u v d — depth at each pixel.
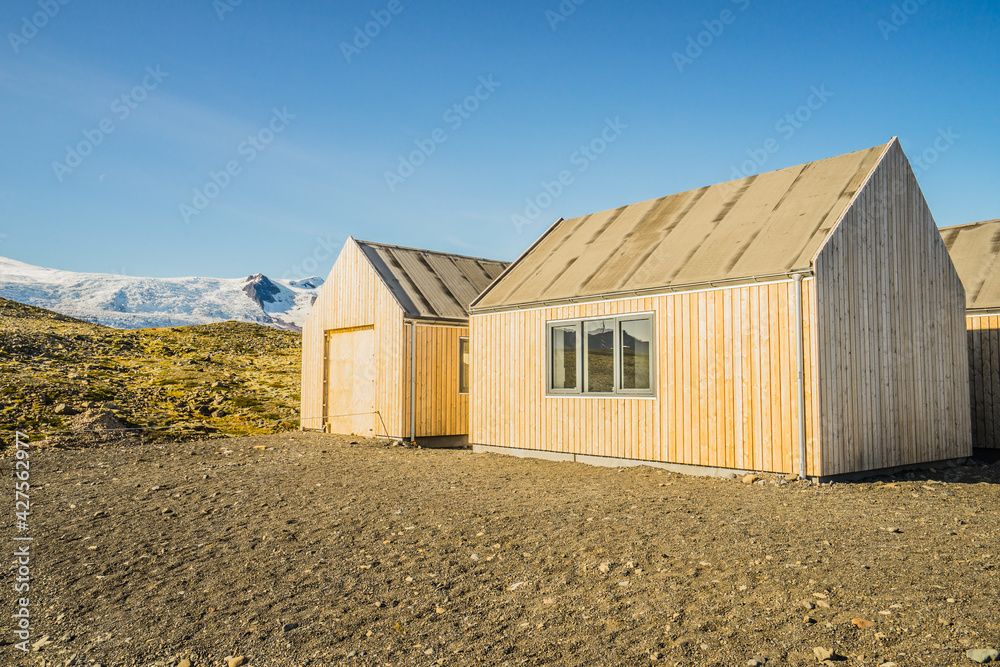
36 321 37.97
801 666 3.71
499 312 13.45
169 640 4.46
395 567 5.80
